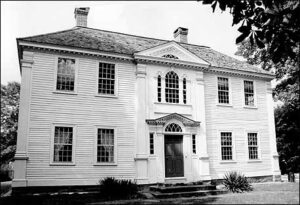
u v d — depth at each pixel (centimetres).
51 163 1540
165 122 1838
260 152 2170
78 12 2103
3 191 2344
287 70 2269
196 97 1991
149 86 1858
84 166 1611
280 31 639
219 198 1314
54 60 1655
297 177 2611
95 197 1423
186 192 1529
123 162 1706
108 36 2047
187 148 1883
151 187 1647
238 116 2142
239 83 2205
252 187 1697
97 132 1680
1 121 3909
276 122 2877
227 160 2031
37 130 1545
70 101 1650
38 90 1588
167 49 1936
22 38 1580
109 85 1778
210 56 2322
